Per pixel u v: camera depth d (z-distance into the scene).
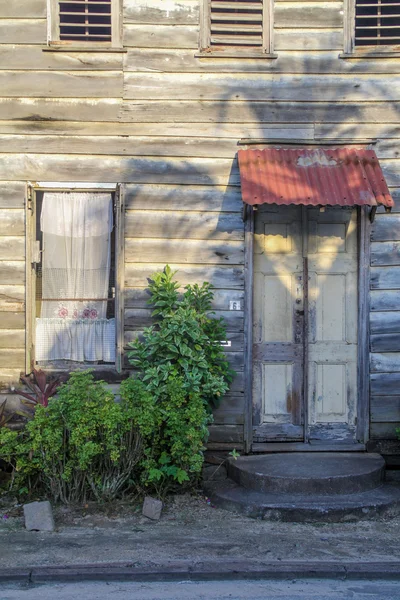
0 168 6.47
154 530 5.24
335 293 6.66
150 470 5.66
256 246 6.63
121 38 6.52
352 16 6.54
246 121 6.54
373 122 6.56
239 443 6.46
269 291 6.65
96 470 5.75
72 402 5.55
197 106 6.53
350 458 6.28
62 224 6.61
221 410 6.46
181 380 5.83
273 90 6.55
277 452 6.49
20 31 6.49
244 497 5.67
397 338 6.52
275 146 6.54
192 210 6.51
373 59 6.55
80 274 6.62
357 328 6.61
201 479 6.17
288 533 5.20
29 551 4.84
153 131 6.51
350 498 5.62
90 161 6.50
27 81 6.48
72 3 6.52
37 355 6.57
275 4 6.55
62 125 6.50
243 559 4.70
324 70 6.55
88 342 6.59
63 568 4.55
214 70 6.53
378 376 6.52
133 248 6.48
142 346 6.17
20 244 6.47
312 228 6.65
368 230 6.50
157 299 6.33
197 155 6.52
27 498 5.85
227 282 6.49
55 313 6.61
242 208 6.50
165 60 6.52
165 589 4.39
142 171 6.51
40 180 6.48
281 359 6.64
